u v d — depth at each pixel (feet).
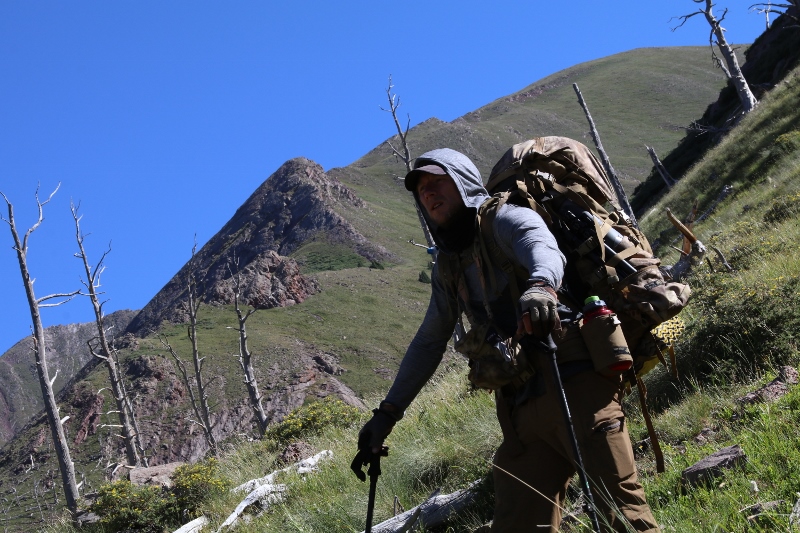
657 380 21.34
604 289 9.73
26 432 252.21
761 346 19.93
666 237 84.69
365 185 634.84
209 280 536.01
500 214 9.31
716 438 15.60
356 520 20.85
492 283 9.37
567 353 9.14
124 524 36.17
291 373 275.18
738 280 26.50
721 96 153.28
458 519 17.33
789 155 77.71
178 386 265.75
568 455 9.09
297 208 580.71
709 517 10.95
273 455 37.78
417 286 400.88
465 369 34.04
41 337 93.09
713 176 97.30
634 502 8.75
